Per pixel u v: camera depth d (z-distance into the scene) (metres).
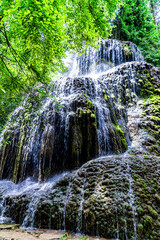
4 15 2.85
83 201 4.27
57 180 5.84
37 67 5.23
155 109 8.56
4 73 4.79
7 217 5.23
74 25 5.25
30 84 5.35
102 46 15.26
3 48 4.28
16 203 5.39
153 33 16.91
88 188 4.55
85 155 6.70
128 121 8.85
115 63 14.47
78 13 4.88
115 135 7.78
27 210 4.95
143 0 17.50
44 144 6.98
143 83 9.95
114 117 8.67
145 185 4.25
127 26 16.59
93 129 7.09
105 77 11.12
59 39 4.23
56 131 7.24
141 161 5.07
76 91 8.39
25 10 2.80
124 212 3.68
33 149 7.78
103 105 8.66
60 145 7.00
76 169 6.38
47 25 3.27
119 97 9.77
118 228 3.52
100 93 9.24
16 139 8.95
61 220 4.25
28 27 3.40
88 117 7.23
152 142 7.42
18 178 7.72
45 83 5.50
